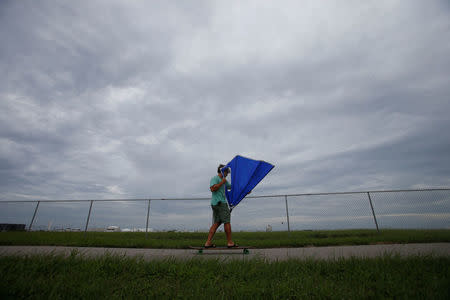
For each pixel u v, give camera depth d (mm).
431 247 5820
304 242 7086
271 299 2150
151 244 6996
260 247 6883
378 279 2621
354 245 6781
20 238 8234
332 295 2189
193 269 3141
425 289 2248
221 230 9664
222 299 2111
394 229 8758
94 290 2279
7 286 2244
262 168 6027
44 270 3020
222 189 5445
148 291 2336
